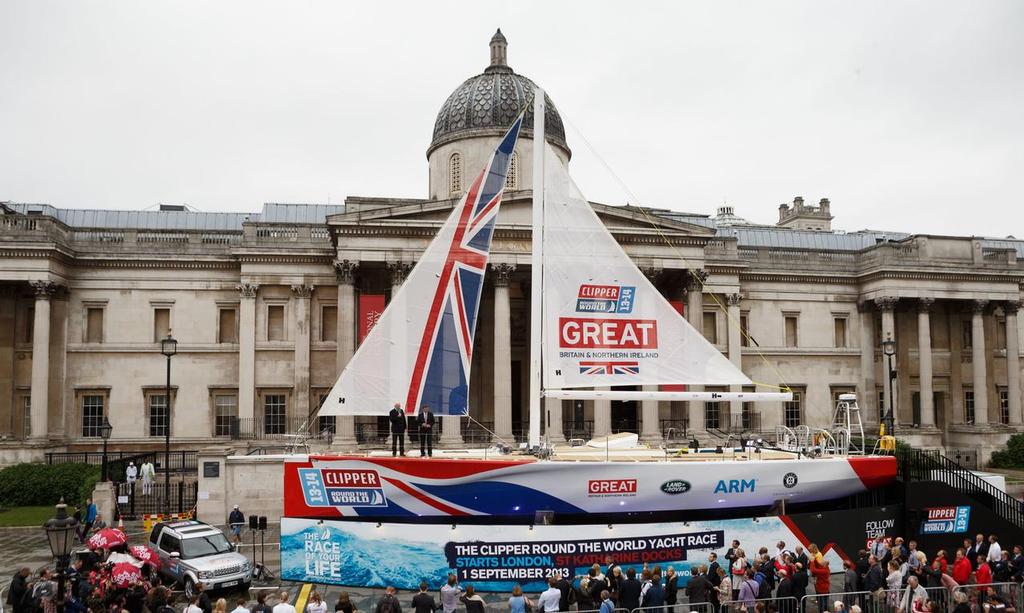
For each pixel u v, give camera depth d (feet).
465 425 192.75
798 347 233.96
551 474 87.86
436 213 183.01
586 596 75.97
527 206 185.47
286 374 201.16
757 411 224.12
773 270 231.91
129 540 121.90
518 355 205.98
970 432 227.61
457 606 83.97
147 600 70.59
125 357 204.54
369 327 172.65
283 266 201.57
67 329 202.39
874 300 230.68
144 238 207.72
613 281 93.30
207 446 194.39
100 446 200.85
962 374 241.96
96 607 67.41
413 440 167.94
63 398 199.62
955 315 243.40
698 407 195.52
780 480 93.50
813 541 93.50
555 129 206.80
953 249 231.91
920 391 226.38
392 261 181.37
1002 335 247.09
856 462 96.84
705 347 93.97
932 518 99.35
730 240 226.38
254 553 106.73
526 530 85.71
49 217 191.11
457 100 207.72
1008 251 238.89
